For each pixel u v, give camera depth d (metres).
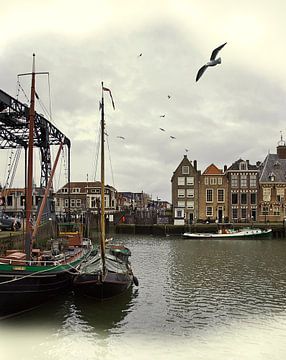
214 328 16.94
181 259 37.38
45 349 14.72
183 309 19.64
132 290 23.62
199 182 74.94
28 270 18.00
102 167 21.83
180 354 14.30
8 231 35.38
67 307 19.72
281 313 18.98
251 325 17.30
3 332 16.34
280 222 71.19
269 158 76.75
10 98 30.14
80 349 14.74
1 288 16.98
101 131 22.28
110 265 23.41
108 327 17.00
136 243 54.81
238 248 47.09
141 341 15.50
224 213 74.00
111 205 101.12
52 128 38.00
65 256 23.14
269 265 33.16
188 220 73.69
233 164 74.69
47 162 38.69
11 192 64.75
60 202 96.44
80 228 36.09
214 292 23.19
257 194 73.44
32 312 18.77
